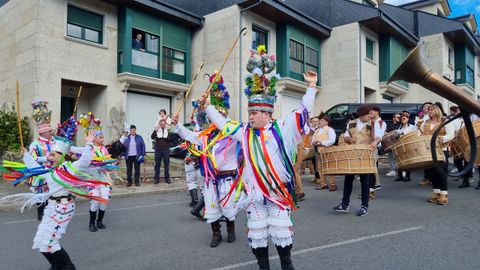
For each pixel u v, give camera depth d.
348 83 20.17
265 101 3.36
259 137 3.29
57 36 13.58
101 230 5.63
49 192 3.64
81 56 14.24
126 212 6.97
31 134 13.00
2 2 15.18
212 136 4.70
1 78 15.01
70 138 4.14
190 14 17.11
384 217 5.96
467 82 26.45
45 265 4.15
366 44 21.27
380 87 21.92
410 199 7.49
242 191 3.58
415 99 24.66
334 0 20.89
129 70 15.16
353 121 7.54
